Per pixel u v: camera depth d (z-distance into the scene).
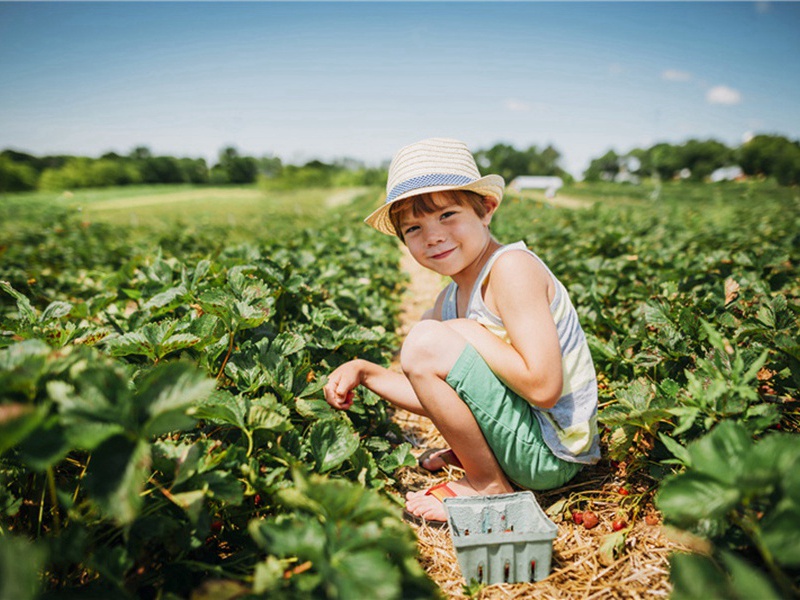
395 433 2.41
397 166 1.85
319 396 2.03
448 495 1.86
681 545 1.58
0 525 1.37
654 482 1.93
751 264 3.60
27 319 2.15
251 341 2.25
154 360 1.88
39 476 1.49
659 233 8.47
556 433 1.78
